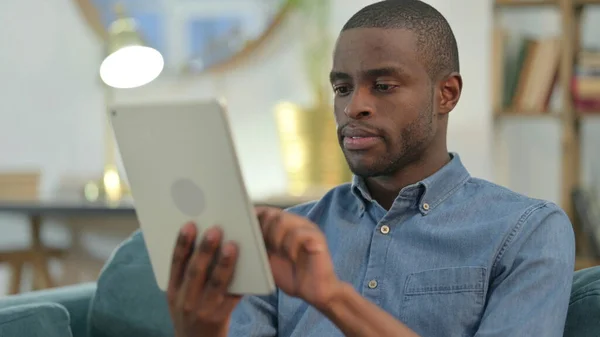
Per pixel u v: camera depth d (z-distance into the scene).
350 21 1.38
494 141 3.35
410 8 1.36
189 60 4.10
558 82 3.18
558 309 1.21
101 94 4.18
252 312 1.46
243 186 0.99
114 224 3.16
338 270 1.41
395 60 1.31
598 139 3.42
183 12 4.09
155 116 1.05
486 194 1.38
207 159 1.01
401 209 1.38
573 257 1.29
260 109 4.03
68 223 3.25
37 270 3.27
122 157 1.12
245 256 1.02
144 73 3.52
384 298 1.35
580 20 3.15
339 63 1.35
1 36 4.25
